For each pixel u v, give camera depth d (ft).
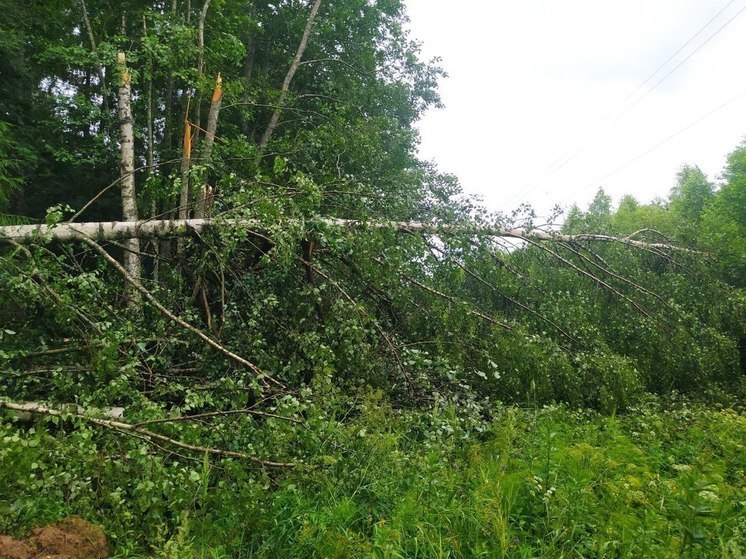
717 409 21.59
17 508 9.07
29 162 30.71
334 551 9.44
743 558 9.07
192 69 27.40
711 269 29.01
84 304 15.40
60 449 10.27
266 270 19.07
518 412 16.46
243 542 10.44
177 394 15.29
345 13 41.81
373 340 18.48
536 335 20.30
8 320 16.22
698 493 10.30
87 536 9.09
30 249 16.80
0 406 11.87
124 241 22.77
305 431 12.45
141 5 32.83
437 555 9.34
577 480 11.57
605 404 19.38
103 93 33.35
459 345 19.36
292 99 36.52
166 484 10.16
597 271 27.32
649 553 9.36
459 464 13.51
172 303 19.02
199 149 27.71
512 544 9.77
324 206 22.62
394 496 11.53
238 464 11.44
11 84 32.53
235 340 17.49
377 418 13.75
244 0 35.81
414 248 20.52
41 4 33.12
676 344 23.45
